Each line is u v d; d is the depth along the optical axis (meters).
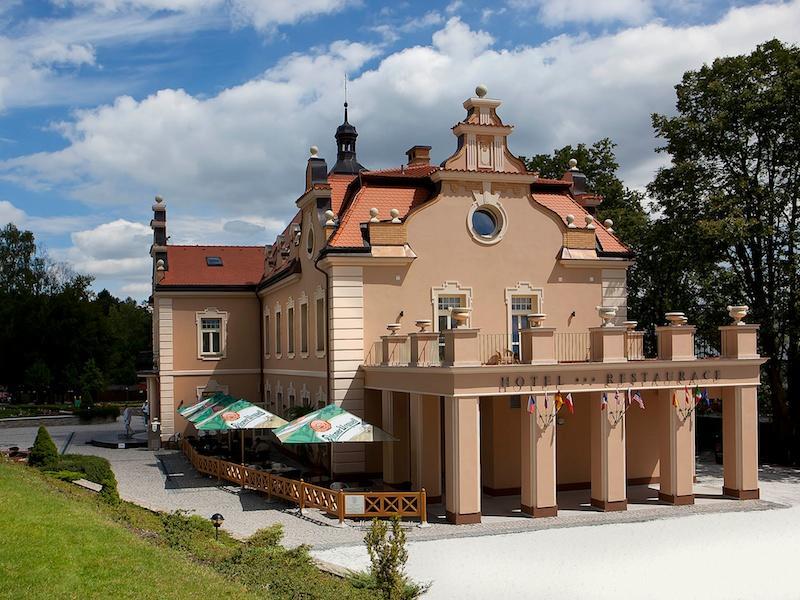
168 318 40.28
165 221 43.31
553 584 15.84
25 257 88.69
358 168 36.28
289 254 35.03
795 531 20.41
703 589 15.52
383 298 26.62
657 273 38.78
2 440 44.97
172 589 11.39
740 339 24.50
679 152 35.28
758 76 32.81
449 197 27.27
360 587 13.41
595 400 23.20
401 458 25.34
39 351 77.69
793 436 34.03
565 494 25.75
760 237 32.94
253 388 41.41
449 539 19.69
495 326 27.47
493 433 25.53
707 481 28.30
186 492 26.41
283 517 22.33
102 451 39.03
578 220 29.97
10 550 12.06
